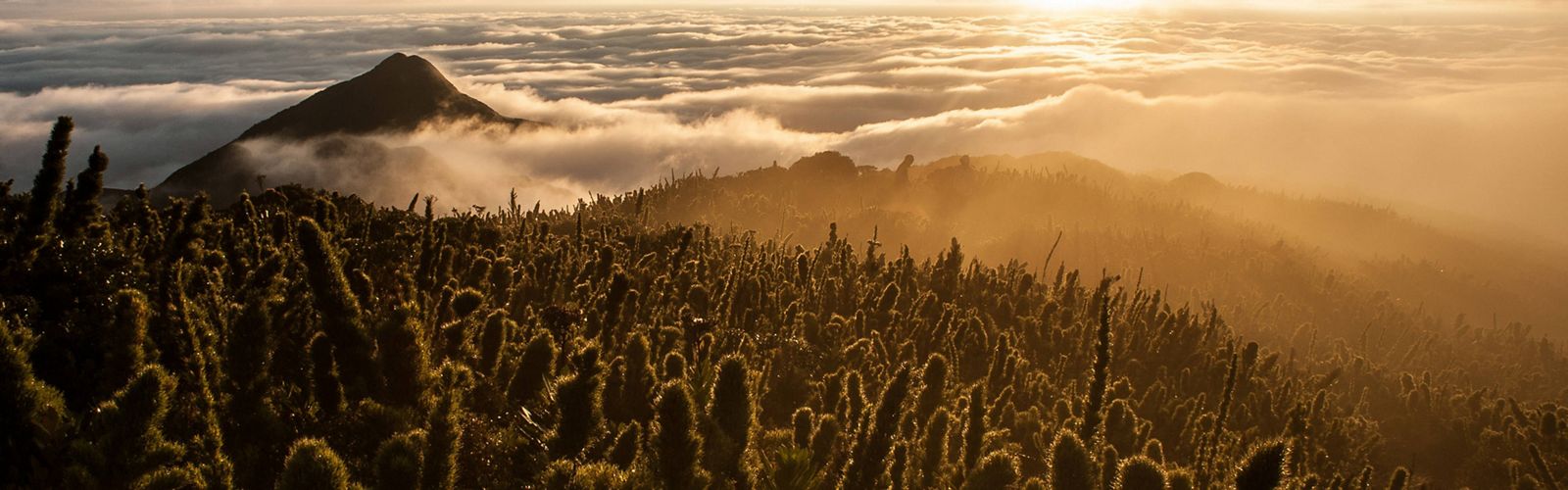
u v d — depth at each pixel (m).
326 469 3.98
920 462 7.27
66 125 8.84
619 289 9.53
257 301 6.31
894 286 19.00
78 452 4.18
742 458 5.70
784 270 24.61
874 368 12.95
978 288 29.14
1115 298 26.20
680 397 5.20
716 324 12.64
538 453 5.85
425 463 4.64
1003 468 5.46
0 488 4.42
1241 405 22.33
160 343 6.09
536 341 7.13
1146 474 4.81
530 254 17.94
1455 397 38.50
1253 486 4.48
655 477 5.16
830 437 6.67
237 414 5.70
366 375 6.09
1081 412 12.45
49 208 8.77
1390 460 31.89
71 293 7.84
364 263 11.99
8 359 4.53
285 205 15.65
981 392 7.96
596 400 5.84
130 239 10.62
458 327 7.61
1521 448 28.95
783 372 12.21
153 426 4.35
